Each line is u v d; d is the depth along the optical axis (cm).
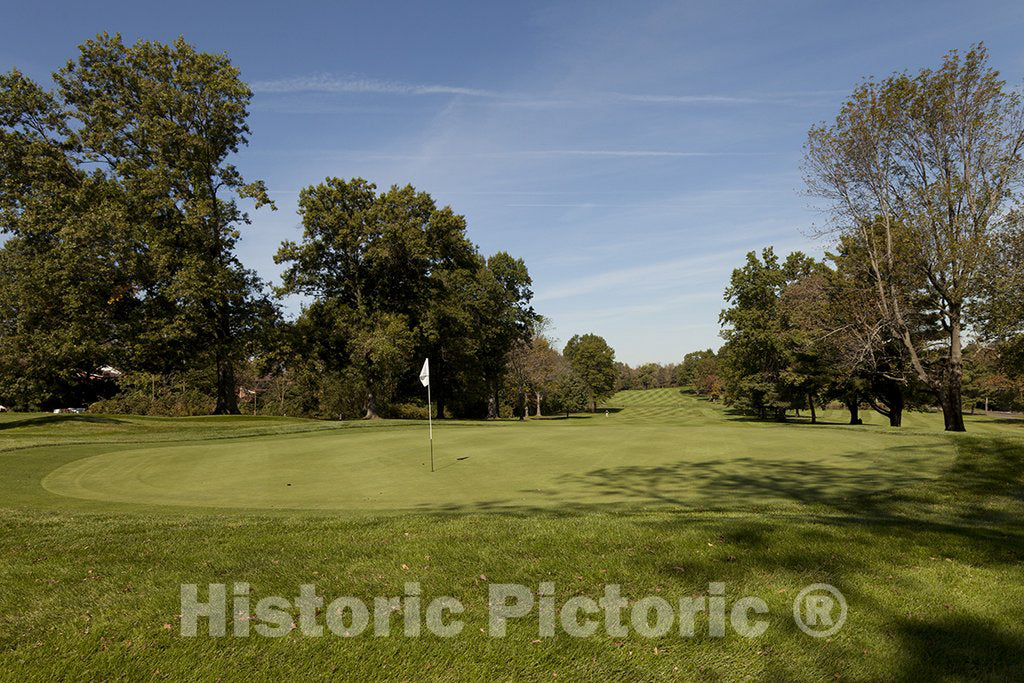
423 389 5338
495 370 5403
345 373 4066
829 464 1233
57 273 2886
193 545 600
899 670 363
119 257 3017
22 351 3139
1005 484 1012
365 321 3631
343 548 577
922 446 1418
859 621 420
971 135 2094
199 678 348
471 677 349
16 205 3092
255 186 3462
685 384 14988
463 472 1223
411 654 371
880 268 2423
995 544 585
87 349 3070
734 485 1037
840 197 2352
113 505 958
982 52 2022
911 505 866
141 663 362
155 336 3095
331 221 3547
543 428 2033
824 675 358
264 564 532
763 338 4638
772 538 586
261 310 3603
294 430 2514
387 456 1465
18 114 3141
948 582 485
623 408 10125
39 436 2256
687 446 1498
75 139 3266
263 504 962
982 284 2142
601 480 1109
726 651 379
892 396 3666
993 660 374
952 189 2100
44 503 982
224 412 3619
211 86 3319
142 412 4800
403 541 594
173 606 436
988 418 6762
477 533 618
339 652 373
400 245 3719
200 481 1204
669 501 915
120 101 3275
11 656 367
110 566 533
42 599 453
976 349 2500
